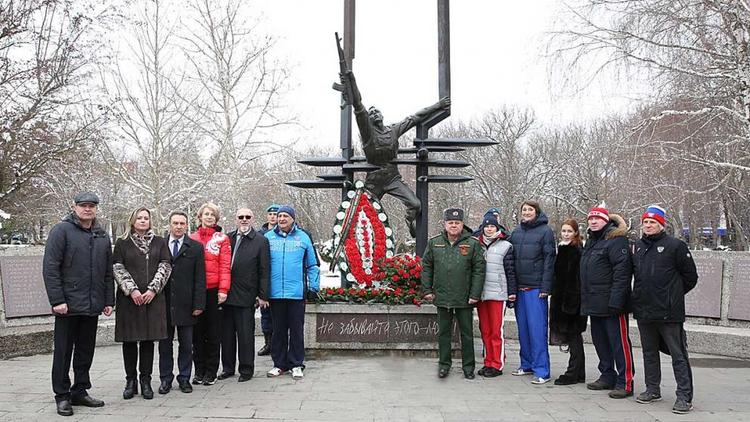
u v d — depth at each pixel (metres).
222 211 22.36
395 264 8.79
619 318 6.52
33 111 15.23
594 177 34.22
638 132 12.26
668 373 7.72
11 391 6.53
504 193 35.97
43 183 20.84
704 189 14.59
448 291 7.21
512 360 8.52
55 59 15.30
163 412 5.79
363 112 9.24
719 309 9.38
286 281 7.25
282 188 31.22
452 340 8.46
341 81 9.01
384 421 5.50
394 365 7.89
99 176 22.03
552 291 7.13
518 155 38.16
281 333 7.42
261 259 7.18
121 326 6.20
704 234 32.56
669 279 5.98
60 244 5.79
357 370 7.62
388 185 9.95
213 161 21.56
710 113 11.38
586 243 6.73
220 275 6.94
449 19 10.09
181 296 6.58
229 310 7.29
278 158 24.09
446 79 10.08
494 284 7.42
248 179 22.06
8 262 8.86
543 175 39.12
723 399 6.32
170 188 21.03
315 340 8.38
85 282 5.87
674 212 20.81
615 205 29.33
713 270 9.51
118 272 6.14
